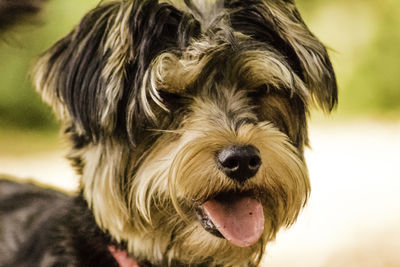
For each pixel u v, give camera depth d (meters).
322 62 5.23
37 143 20.00
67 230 5.16
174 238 4.93
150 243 4.95
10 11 6.03
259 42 5.14
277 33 5.26
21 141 20.16
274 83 5.03
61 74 4.99
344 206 13.16
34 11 6.18
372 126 23.17
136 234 4.91
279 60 5.02
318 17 26.12
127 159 4.86
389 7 25.83
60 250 5.07
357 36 25.80
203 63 4.77
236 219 4.65
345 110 25.81
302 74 5.21
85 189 5.02
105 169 4.79
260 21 5.30
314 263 9.90
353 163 17.45
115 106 4.63
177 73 4.76
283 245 10.81
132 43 4.69
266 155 4.64
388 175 15.91
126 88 4.77
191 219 4.80
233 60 4.90
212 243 4.74
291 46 5.21
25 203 6.21
